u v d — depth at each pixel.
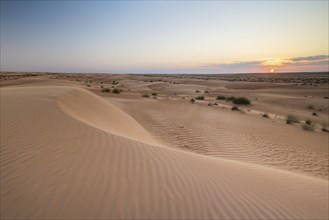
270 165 7.61
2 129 5.39
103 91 31.58
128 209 3.09
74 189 3.41
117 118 11.16
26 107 7.36
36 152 4.48
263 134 11.81
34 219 2.79
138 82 65.06
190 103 23.31
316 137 11.96
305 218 3.46
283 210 3.58
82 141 5.25
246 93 39.88
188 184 3.94
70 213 2.92
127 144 5.42
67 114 7.15
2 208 2.94
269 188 4.36
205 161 5.39
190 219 3.04
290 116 16.89
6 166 3.90
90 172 3.95
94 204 3.12
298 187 4.81
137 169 4.26
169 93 41.31
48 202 3.09
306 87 48.00
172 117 14.96
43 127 5.82
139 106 19.02
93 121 8.35
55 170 3.90
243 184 4.32
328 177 6.96
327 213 3.74
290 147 9.85
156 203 3.29
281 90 43.94
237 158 8.09
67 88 13.07
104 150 4.91
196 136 10.65
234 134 11.38
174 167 4.55
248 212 3.37
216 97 33.94
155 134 10.71
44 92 10.70
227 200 3.62
